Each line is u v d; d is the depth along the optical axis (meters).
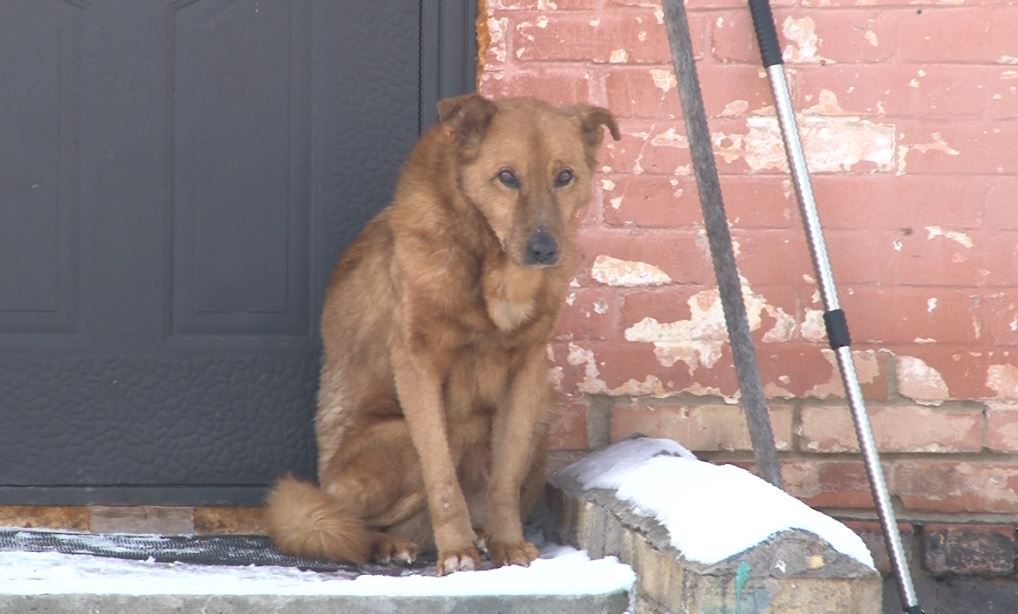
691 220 8.00
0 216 8.19
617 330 8.04
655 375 8.04
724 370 8.02
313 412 8.38
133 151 8.25
